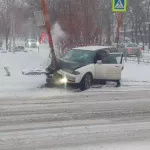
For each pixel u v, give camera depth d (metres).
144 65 21.36
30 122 7.54
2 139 6.35
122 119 7.93
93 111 8.67
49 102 9.73
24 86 12.27
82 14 18.86
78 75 11.84
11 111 8.55
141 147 6.00
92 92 11.62
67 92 11.48
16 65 19.81
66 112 8.52
